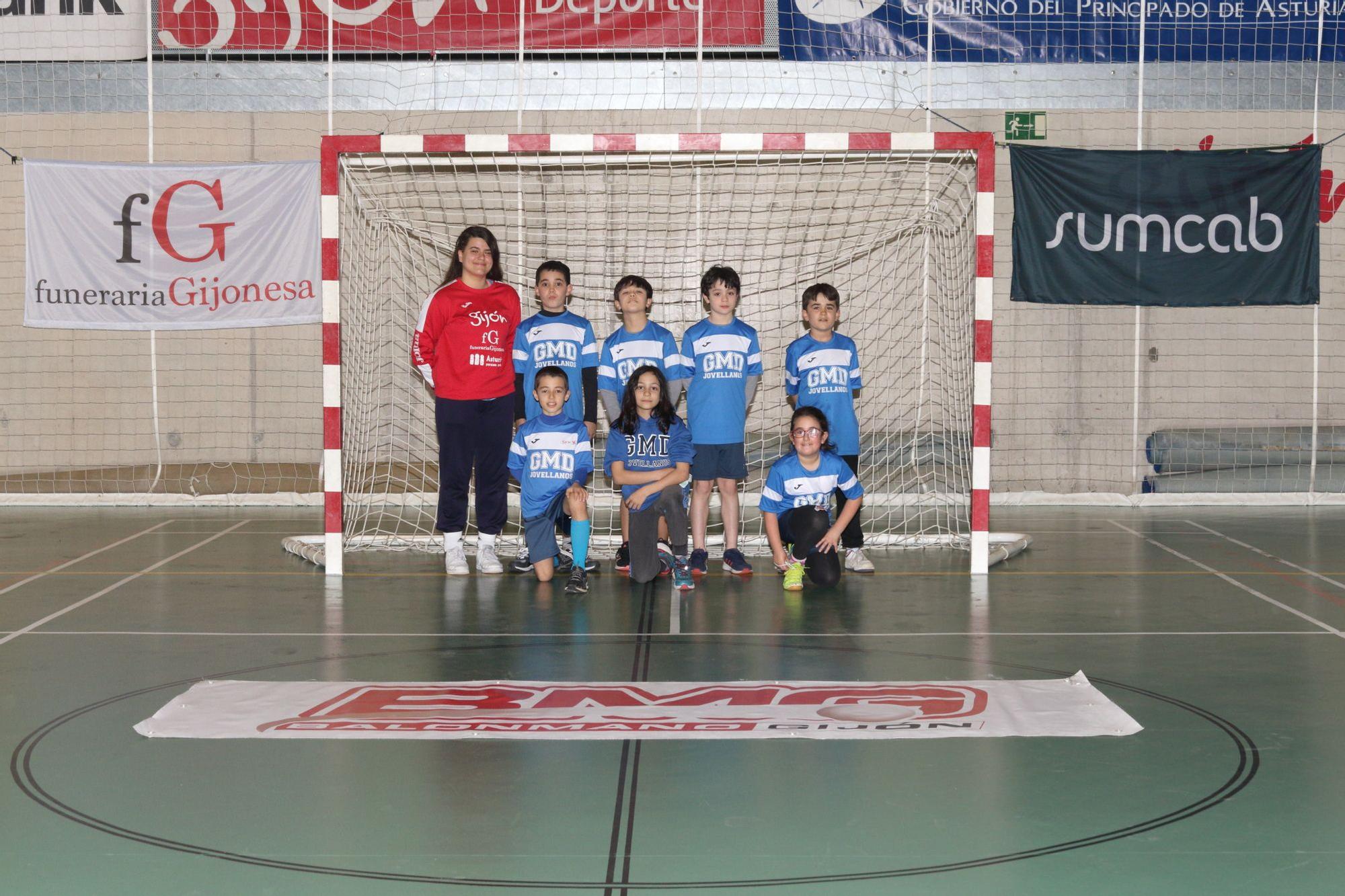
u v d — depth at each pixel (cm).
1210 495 977
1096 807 297
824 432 609
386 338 960
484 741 351
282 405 1054
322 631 504
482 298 654
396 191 943
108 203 934
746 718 373
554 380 612
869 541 761
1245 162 919
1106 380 1016
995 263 1012
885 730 360
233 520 886
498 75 998
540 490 622
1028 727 363
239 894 250
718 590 604
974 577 641
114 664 446
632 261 939
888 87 988
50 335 1044
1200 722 371
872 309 946
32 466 1048
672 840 277
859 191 937
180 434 1052
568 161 705
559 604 567
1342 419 1019
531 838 278
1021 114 989
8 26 1004
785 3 977
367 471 891
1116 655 459
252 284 943
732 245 937
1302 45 986
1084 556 713
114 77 1014
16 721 374
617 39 973
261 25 993
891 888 252
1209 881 255
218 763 332
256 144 1014
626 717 374
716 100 988
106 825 287
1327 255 1008
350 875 259
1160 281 928
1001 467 1021
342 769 326
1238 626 513
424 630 507
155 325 944
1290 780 318
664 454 619
